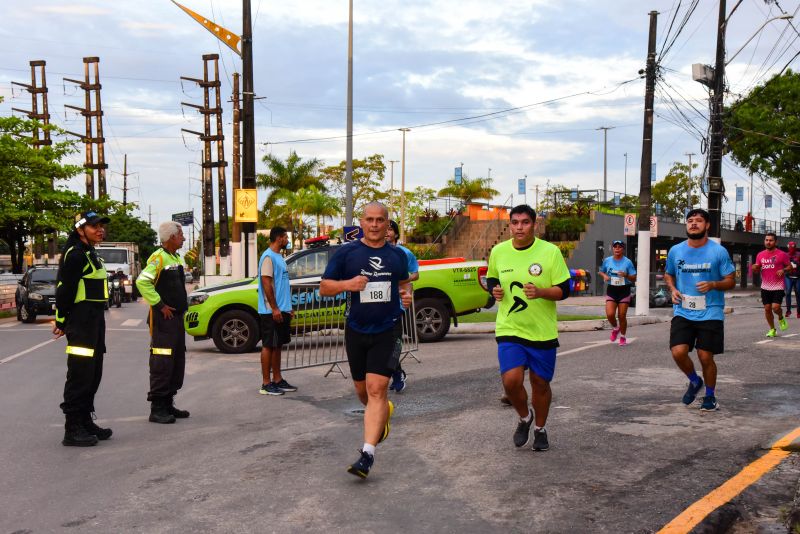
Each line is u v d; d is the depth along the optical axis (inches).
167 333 285.3
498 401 304.5
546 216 1478.8
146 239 3206.2
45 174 1219.2
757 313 880.9
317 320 477.1
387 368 205.2
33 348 551.2
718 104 923.4
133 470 217.6
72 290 246.1
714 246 273.9
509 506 177.0
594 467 206.8
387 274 207.0
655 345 489.4
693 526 156.9
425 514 173.3
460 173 2332.7
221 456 231.3
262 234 2352.4
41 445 250.5
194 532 165.8
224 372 414.3
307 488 195.5
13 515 179.2
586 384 340.2
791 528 158.2
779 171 1637.6
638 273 770.2
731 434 241.9
